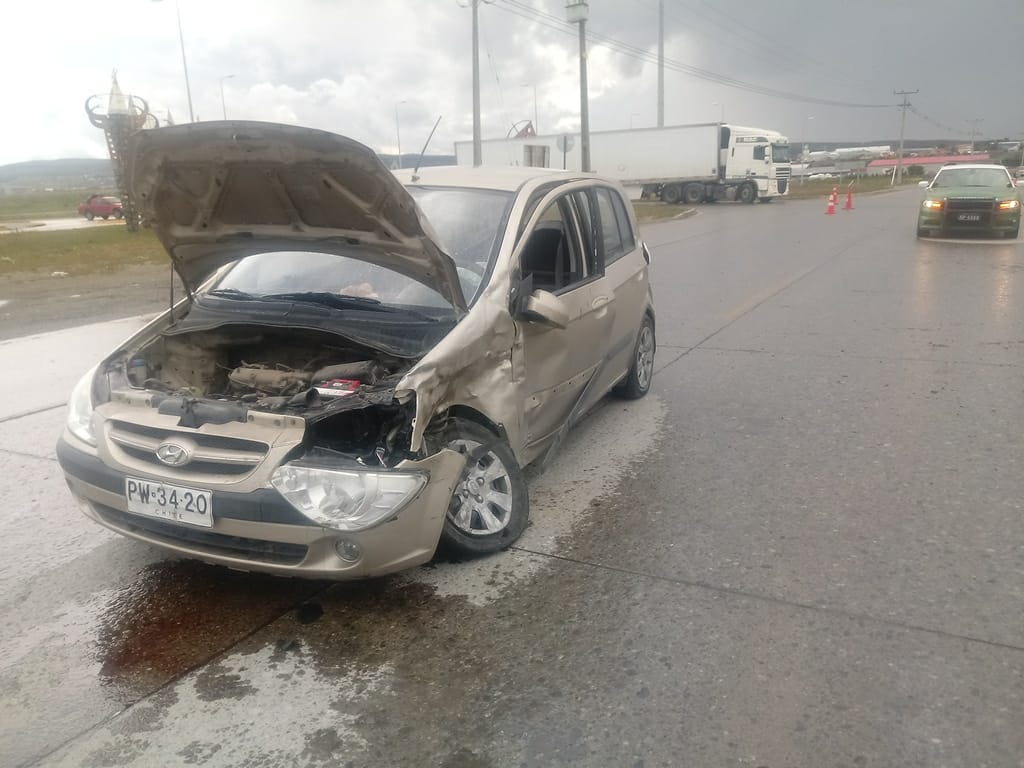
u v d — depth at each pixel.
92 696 3.08
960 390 6.54
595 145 45.53
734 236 21.62
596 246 5.38
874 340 8.45
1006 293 10.94
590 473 5.08
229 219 3.94
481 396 3.87
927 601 3.50
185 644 3.39
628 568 3.88
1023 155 117.81
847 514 4.37
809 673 3.05
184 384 4.15
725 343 8.57
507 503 4.09
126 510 3.53
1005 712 2.80
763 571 3.80
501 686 3.05
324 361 4.13
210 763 2.72
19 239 26.28
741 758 2.64
